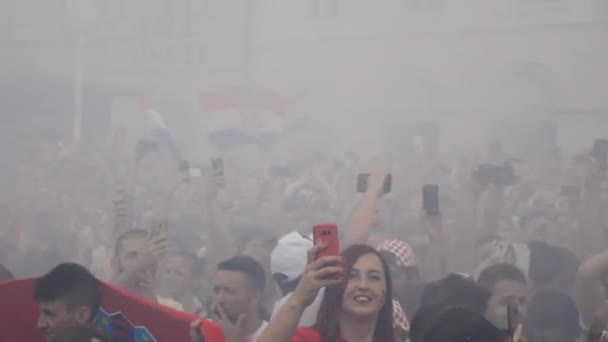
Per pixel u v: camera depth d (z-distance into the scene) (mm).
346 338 4508
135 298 4434
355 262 4535
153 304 4426
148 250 5566
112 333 4418
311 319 4777
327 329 4508
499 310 5922
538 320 5898
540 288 7203
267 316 5723
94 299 4355
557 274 7199
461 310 3785
